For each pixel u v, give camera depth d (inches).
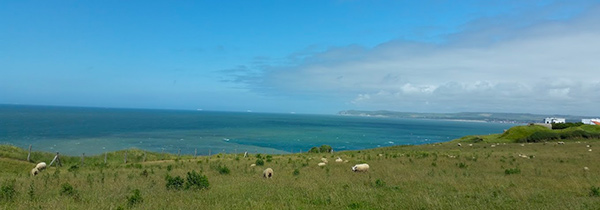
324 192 632.4
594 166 1075.3
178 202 518.9
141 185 727.7
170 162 1505.9
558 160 1247.5
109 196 578.6
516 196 592.1
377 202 546.0
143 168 1211.2
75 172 1032.8
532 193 617.3
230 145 3944.4
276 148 3848.4
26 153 1482.5
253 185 727.1
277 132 6328.7
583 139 2405.3
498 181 783.7
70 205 493.0
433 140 5610.2
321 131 7091.5
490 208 502.3
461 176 893.2
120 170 1114.1
